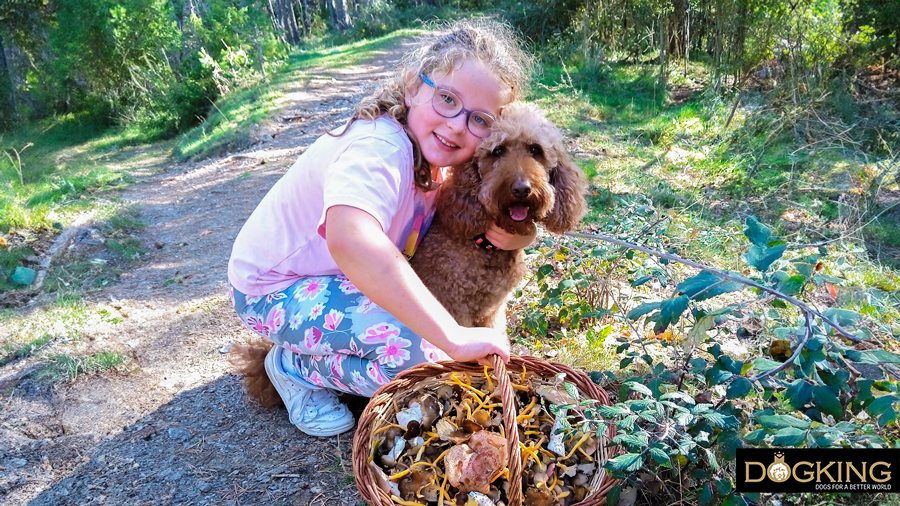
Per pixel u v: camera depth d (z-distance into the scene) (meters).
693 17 9.46
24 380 2.71
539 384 1.81
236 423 2.34
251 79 14.25
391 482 1.59
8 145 12.77
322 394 2.22
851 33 7.27
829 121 6.14
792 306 2.49
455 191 2.21
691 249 3.57
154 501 1.95
